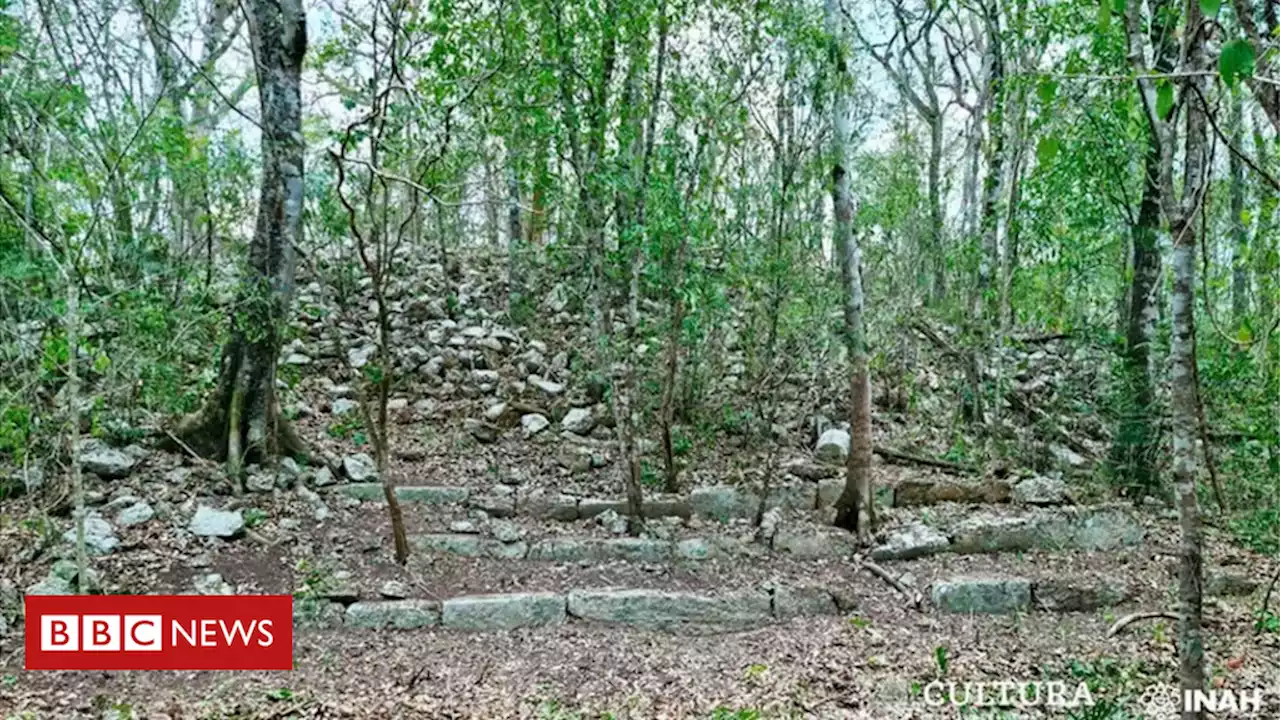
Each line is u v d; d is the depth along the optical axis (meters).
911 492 6.51
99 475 5.51
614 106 5.75
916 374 8.61
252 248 6.03
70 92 4.85
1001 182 8.00
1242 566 5.50
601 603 4.87
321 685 4.07
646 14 5.40
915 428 7.87
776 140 5.88
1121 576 5.38
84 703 3.79
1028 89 6.15
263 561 5.03
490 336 8.93
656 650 4.57
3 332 4.98
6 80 4.64
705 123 5.75
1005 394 8.18
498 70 5.27
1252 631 4.67
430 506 6.11
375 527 5.65
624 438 5.95
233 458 5.74
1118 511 5.98
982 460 7.18
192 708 3.80
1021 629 4.83
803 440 7.42
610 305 6.71
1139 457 6.74
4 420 4.80
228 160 6.05
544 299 9.76
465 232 12.30
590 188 5.73
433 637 4.61
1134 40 3.13
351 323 8.79
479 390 8.05
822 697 4.05
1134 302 6.72
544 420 7.53
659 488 6.59
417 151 5.15
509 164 5.81
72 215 4.77
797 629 4.84
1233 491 6.63
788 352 6.42
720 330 7.41
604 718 3.84
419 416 7.59
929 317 9.16
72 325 4.23
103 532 4.91
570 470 6.88
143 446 5.94
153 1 6.72
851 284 5.90
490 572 5.27
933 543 5.71
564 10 5.56
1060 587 5.12
